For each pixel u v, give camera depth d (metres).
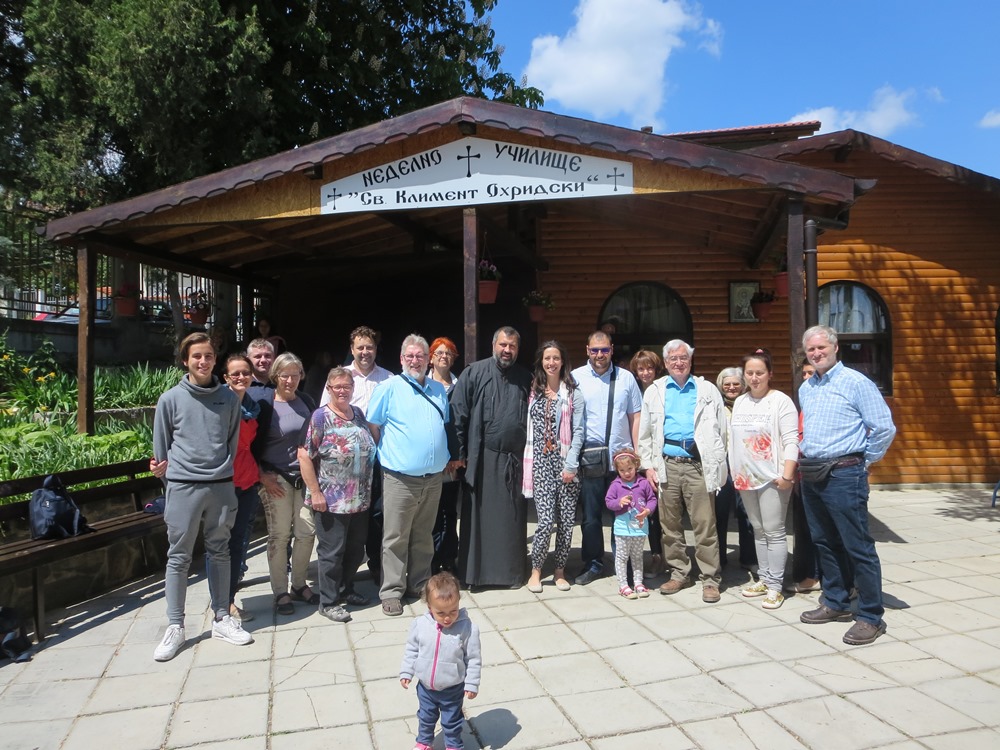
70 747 3.20
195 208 6.38
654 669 3.89
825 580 4.59
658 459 5.11
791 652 4.09
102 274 10.76
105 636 4.51
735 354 9.70
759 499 4.87
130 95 8.30
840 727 3.25
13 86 10.37
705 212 7.91
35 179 9.51
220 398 4.32
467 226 6.07
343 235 8.39
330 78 10.66
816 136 8.63
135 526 5.27
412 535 5.05
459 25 12.85
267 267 9.40
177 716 3.47
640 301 9.93
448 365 5.39
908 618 4.59
